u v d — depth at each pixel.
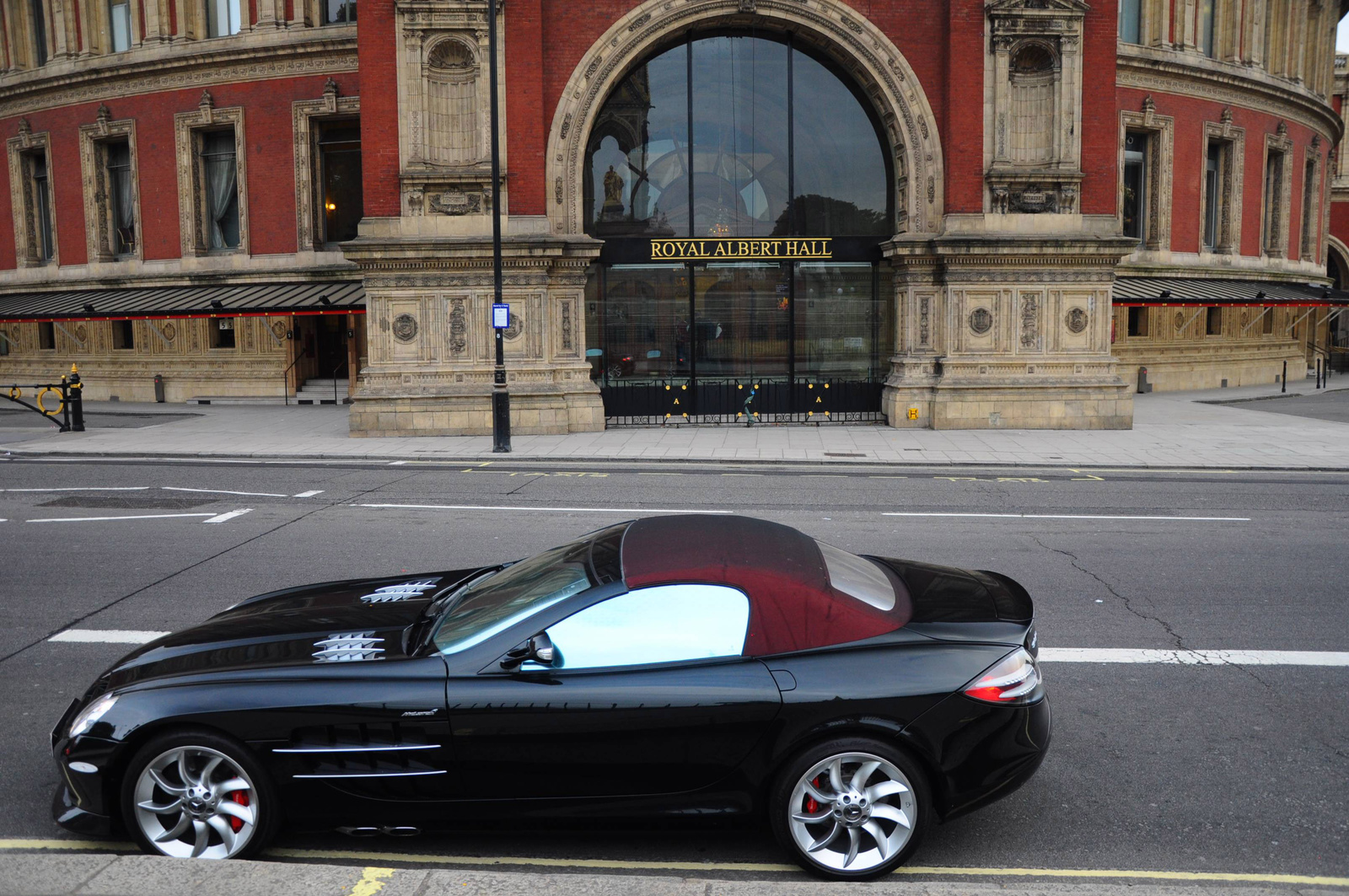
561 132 21.33
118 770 4.48
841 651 4.46
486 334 21.06
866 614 4.65
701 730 4.33
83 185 32.16
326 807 4.44
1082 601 8.60
